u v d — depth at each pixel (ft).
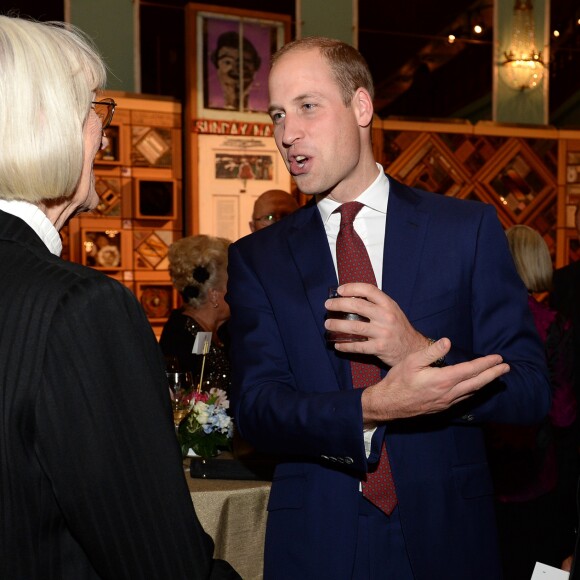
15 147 2.78
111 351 2.66
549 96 28.55
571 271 9.72
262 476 6.81
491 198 27.12
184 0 23.94
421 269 4.76
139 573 2.65
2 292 2.66
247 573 6.63
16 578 2.51
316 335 4.78
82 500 2.54
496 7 27.61
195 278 10.15
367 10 26.55
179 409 7.38
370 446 4.42
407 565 4.59
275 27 23.91
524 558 7.81
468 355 4.50
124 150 22.85
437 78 27.37
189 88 23.07
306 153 4.71
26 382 2.51
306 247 5.03
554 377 7.84
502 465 7.79
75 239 22.44
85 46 3.15
